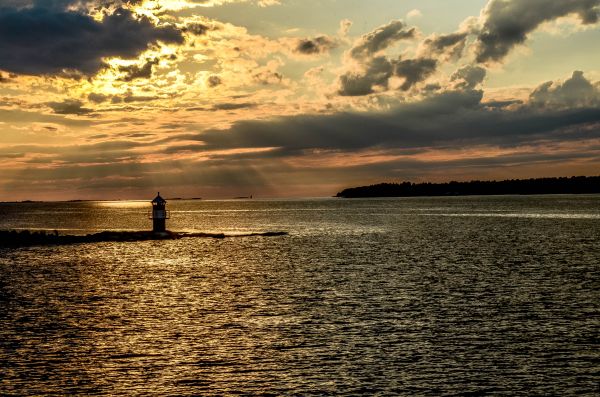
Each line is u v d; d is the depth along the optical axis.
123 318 30.88
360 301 34.81
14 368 22.77
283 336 26.97
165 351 24.83
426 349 24.81
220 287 40.69
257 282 42.72
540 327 28.09
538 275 44.31
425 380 21.33
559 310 31.67
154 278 45.50
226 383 21.23
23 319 30.73
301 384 21.06
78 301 35.81
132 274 47.97
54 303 35.19
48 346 25.59
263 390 20.58
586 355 23.75
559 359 23.33
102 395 20.22
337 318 30.41
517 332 27.25
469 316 30.53
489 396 19.92
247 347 25.30
